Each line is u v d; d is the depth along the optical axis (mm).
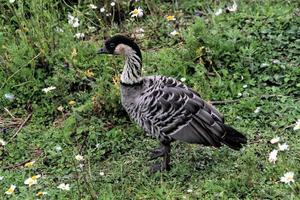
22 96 12836
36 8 13586
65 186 9695
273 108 11648
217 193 9852
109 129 11781
